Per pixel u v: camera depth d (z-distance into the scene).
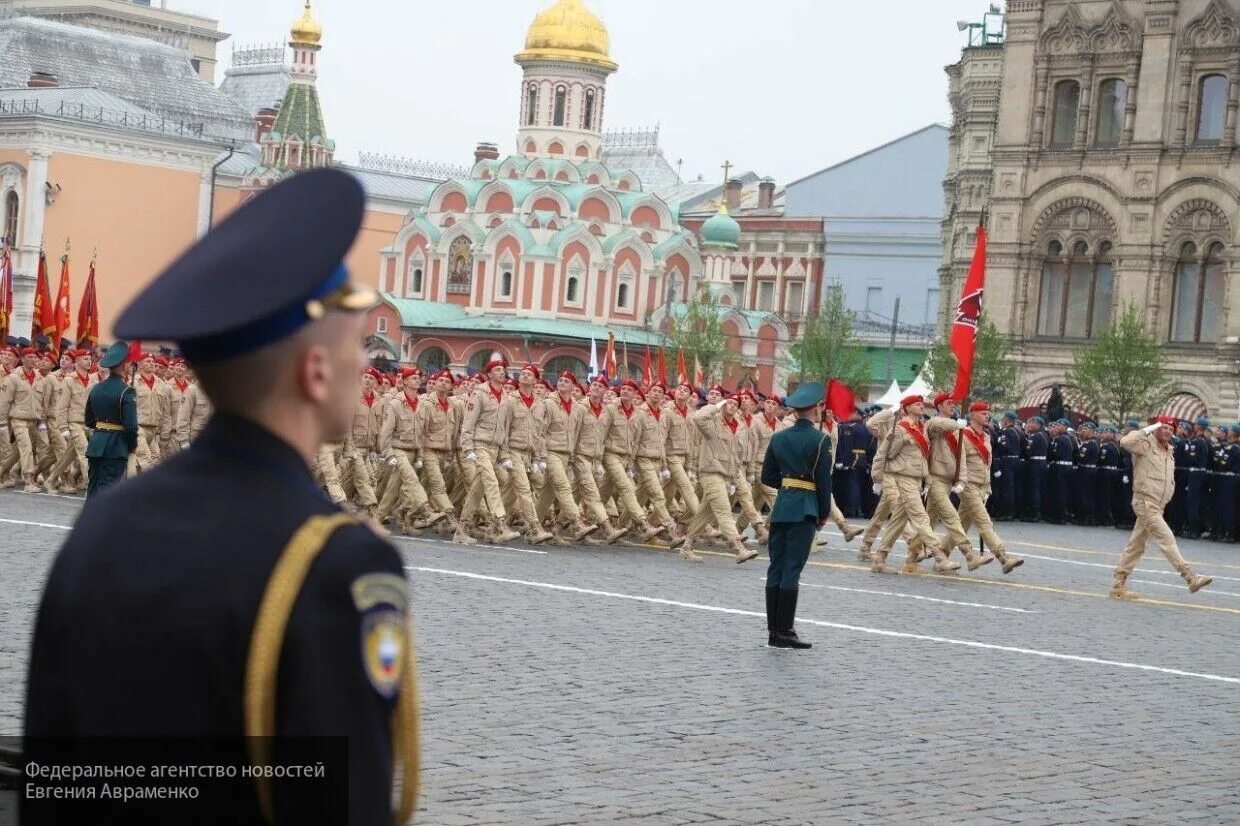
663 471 36.06
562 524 36.38
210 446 4.15
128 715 3.89
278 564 3.93
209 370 4.12
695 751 14.11
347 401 4.25
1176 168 78.69
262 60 174.50
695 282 117.06
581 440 35.31
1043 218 82.00
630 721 15.20
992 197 83.00
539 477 34.66
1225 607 30.28
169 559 3.96
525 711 15.32
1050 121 81.69
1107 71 80.31
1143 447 30.39
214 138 119.94
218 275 4.01
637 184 119.81
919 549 33.09
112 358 29.17
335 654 3.87
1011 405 81.25
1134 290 79.56
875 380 121.00
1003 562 32.69
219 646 3.88
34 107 107.56
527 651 18.80
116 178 109.50
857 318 119.50
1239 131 77.31
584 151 117.44
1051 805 12.93
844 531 35.88
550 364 110.44
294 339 4.10
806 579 29.77
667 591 26.23
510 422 34.25
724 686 17.44
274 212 4.13
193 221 113.56
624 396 35.81
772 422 39.31
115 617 3.94
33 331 55.09
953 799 12.94
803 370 105.56
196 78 137.50
